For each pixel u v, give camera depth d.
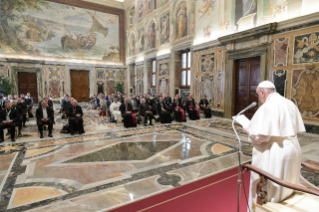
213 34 10.52
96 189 3.27
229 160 4.52
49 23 17.58
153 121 9.70
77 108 7.29
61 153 5.11
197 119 9.97
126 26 20.56
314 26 6.43
